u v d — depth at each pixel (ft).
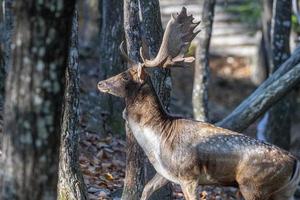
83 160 51.31
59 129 29.12
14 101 28.48
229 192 53.21
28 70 28.25
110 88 37.91
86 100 69.26
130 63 38.70
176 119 38.11
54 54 28.35
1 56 55.93
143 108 37.78
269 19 83.71
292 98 76.64
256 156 37.14
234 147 37.14
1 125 49.80
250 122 50.72
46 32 28.07
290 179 37.76
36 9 27.89
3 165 28.94
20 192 28.58
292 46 98.53
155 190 39.19
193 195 37.40
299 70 50.93
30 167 28.53
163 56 37.52
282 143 68.18
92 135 57.67
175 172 37.60
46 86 28.37
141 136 38.06
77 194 39.09
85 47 98.99
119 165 52.95
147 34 41.91
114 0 58.39
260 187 37.40
